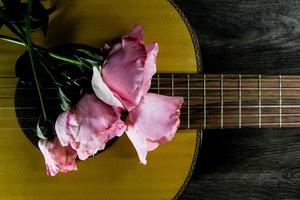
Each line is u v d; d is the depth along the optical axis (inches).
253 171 24.9
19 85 20.6
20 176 21.3
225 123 22.3
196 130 22.1
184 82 21.7
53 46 20.9
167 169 22.0
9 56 20.6
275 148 25.0
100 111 14.7
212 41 24.5
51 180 21.5
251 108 22.5
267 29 24.7
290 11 24.8
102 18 21.2
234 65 24.6
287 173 25.1
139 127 15.1
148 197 22.1
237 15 24.5
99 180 21.7
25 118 20.9
